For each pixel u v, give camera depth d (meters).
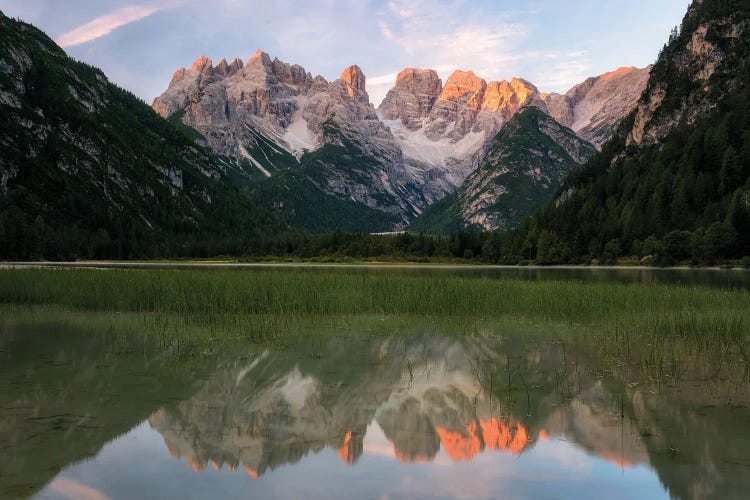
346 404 14.19
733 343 22.64
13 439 11.25
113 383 16.16
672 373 17.89
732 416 13.23
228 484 9.27
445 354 20.81
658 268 120.44
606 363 19.28
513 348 22.09
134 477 9.47
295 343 23.05
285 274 49.41
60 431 11.78
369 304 32.97
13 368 18.11
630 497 8.84
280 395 14.98
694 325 26.16
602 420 12.95
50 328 26.55
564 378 17.19
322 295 34.62
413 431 12.16
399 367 18.64
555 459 10.55
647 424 12.61
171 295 34.62
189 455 10.54
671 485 9.32
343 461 10.38
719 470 9.96
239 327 26.91
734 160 158.88
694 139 185.12
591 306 32.41
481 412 13.59
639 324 27.36
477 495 8.92
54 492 8.86
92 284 39.38
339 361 19.59
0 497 8.62
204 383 16.27
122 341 23.30
